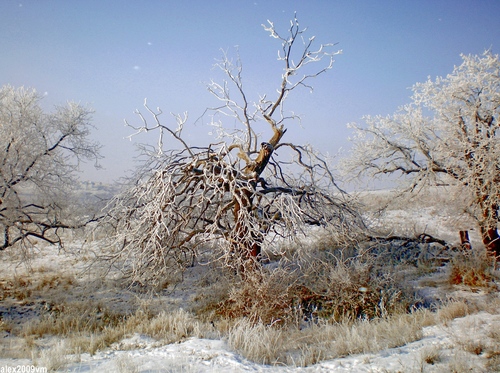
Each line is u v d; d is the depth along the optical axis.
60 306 11.40
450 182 15.45
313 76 13.76
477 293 11.01
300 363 6.39
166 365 6.13
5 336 9.11
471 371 4.98
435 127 15.87
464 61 15.19
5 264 17.09
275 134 13.94
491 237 14.59
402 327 7.89
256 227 10.77
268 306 9.81
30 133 14.56
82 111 16.55
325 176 14.07
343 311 10.07
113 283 13.88
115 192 13.73
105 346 7.89
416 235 16.25
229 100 13.99
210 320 10.09
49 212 15.23
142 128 12.48
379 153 16.80
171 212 11.33
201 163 12.90
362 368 5.72
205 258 16.34
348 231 13.27
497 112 14.26
